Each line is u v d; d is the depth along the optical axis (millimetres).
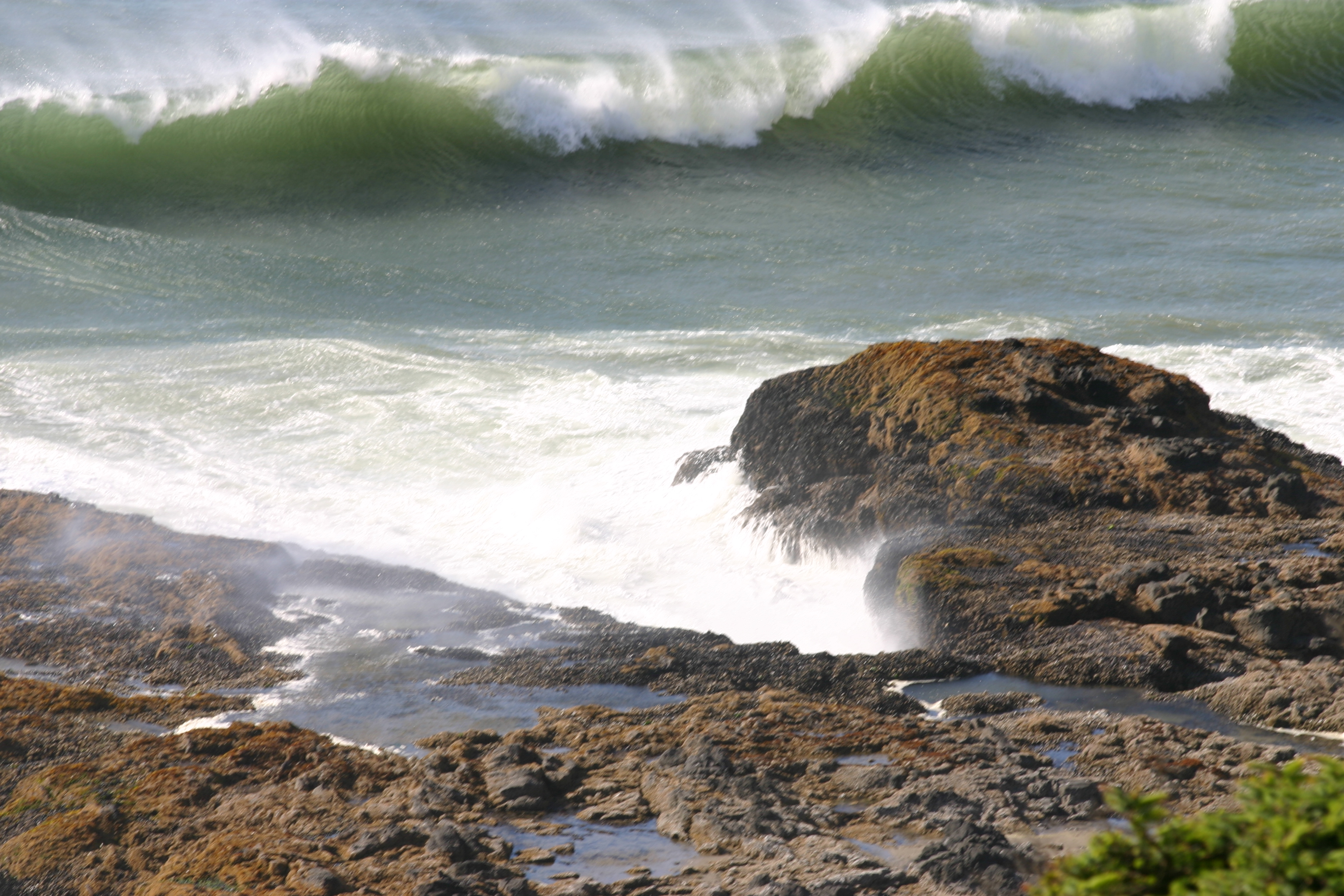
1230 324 86875
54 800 34688
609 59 150125
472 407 75188
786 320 93062
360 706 41188
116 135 139250
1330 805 15602
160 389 79438
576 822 32344
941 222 118000
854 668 42562
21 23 183500
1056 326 88188
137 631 48312
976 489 53156
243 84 144750
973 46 154125
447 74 143875
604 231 119875
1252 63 156375
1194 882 15766
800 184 133000
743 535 58000
